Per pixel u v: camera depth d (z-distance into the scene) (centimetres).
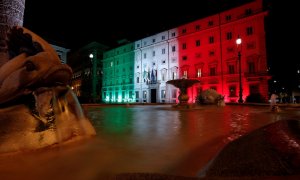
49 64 267
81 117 316
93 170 167
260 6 3014
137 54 4684
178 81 1438
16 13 420
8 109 232
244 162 160
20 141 223
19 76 242
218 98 1616
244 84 3125
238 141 242
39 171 166
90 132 320
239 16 3219
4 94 236
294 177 131
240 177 133
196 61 3700
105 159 198
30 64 250
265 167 148
